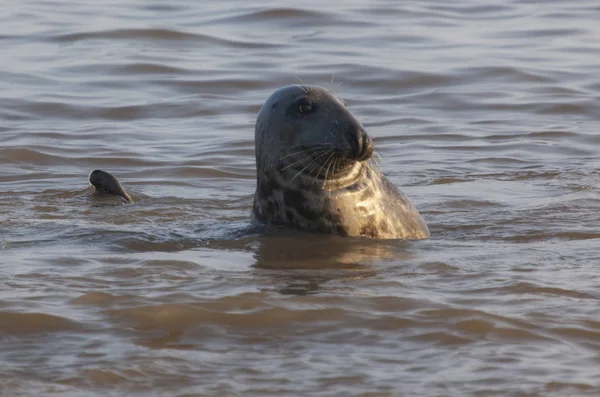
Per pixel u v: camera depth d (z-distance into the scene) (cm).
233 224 3328
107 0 8975
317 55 6969
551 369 1919
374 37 7519
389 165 4672
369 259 2820
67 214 3634
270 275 2597
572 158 4812
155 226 3372
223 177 4491
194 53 7050
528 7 8762
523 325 2145
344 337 2098
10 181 4397
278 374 1900
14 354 1991
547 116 5691
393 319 2195
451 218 3553
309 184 3095
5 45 7181
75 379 1870
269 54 7006
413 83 6344
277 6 8456
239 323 2178
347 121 2966
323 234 3136
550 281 2495
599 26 7956
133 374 1894
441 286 2466
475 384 1850
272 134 3106
